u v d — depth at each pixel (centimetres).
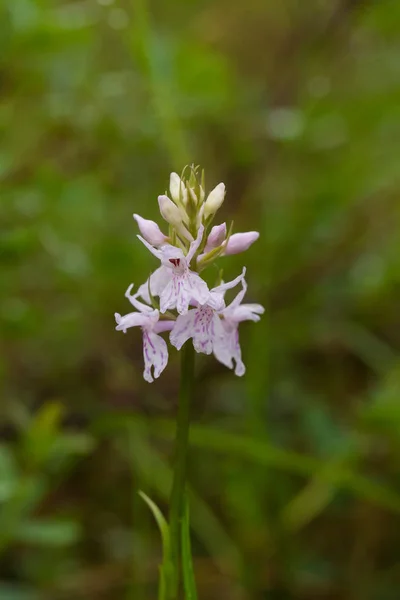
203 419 44
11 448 39
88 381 43
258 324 40
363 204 50
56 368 43
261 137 50
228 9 62
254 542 39
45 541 35
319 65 51
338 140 48
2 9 40
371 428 38
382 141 48
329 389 47
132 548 40
